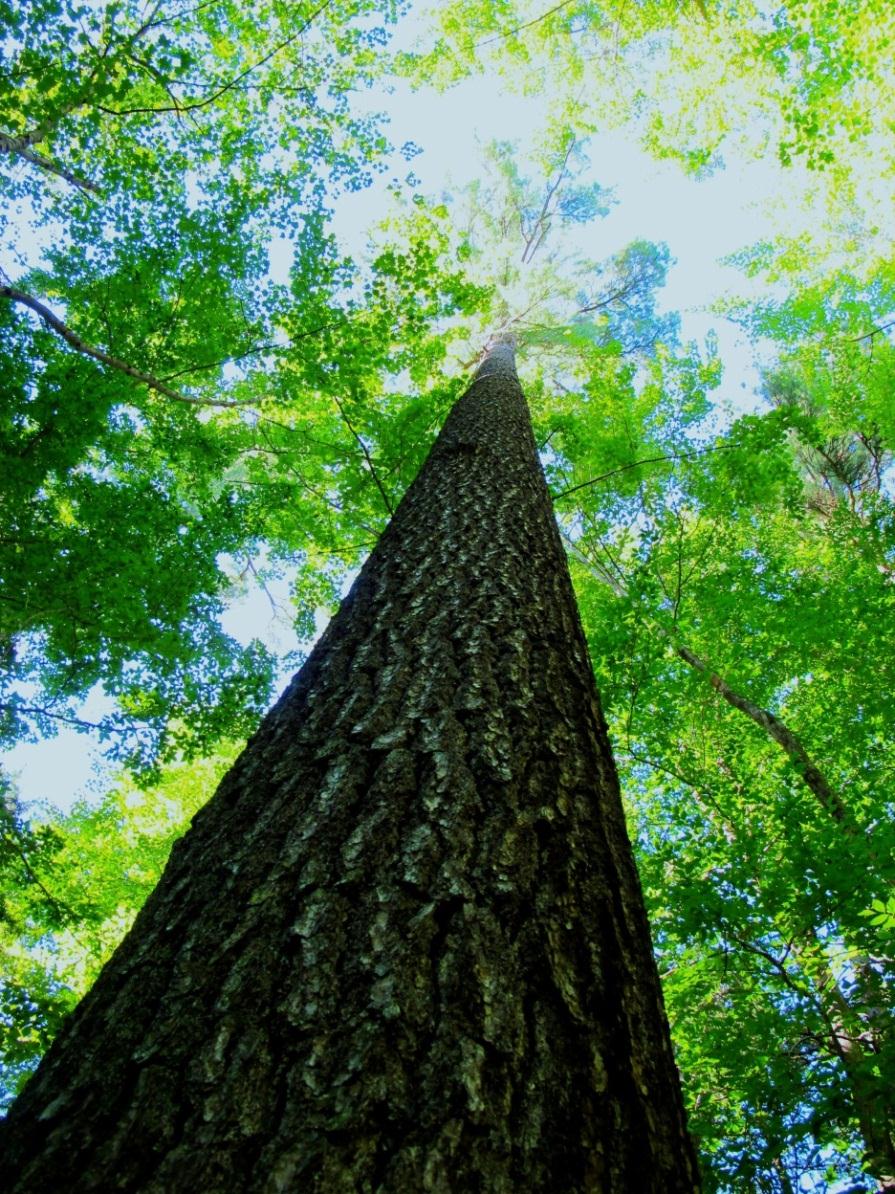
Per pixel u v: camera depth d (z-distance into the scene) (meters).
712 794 5.19
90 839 8.91
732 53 9.90
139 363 6.37
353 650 2.23
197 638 6.82
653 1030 1.27
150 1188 0.82
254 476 8.12
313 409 7.82
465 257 7.28
